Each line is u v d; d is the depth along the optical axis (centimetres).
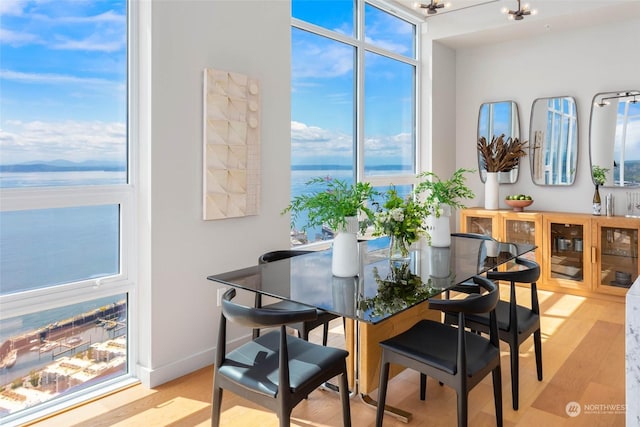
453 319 270
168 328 278
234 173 306
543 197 521
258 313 176
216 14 297
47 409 239
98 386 264
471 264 260
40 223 236
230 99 302
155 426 229
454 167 581
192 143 287
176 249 280
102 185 259
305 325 251
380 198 485
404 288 211
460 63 575
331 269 252
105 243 264
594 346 331
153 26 263
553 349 326
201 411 244
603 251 444
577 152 493
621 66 466
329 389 268
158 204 270
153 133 265
